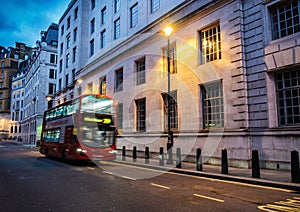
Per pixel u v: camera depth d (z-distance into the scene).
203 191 7.06
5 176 9.69
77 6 36.56
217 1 14.27
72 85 34.84
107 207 5.37
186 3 16.66
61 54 42.59
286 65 11.15
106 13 28.95
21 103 71.50
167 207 5.38
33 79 57.34
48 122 19.95
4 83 80.19
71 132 14.80
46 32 56.50
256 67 12.41
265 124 11.74
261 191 7.10
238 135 12.52
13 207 5.42
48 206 5.48
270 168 11.28
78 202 5.80
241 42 12.96
